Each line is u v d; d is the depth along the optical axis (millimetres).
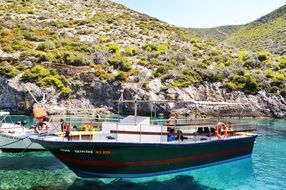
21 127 23891
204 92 56438
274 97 56656
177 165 18766
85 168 17031
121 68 56750
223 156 21219
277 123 45812
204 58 68250
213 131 21422
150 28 88688
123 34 80250
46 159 20969
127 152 16797
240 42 134125
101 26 83812
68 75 51500
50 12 89812
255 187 17125
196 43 80000
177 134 18859
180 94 52938
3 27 66750
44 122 19750
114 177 17406
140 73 56062
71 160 16891
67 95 49312
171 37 83750
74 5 102562
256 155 24656
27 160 20672
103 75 52156
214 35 159000
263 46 116562
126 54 65000
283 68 66938
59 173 18203
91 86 51031
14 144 22078
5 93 47750
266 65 67812
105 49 65250
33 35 64438
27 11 83625
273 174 19531
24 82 48062
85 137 18828
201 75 58531
